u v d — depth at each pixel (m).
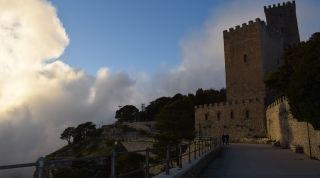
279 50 91.44
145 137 100.31
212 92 118.62
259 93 81.94
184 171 16.20
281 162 29.52
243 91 84.81
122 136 114.44
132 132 119.62
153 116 147.25
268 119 68.62
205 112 83.50
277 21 103.00
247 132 75.31
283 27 102.06
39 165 5.82
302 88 24.77
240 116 77.06
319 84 23.86
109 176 9.30
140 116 156.62
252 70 83.88
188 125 90.44
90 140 120.50
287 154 36.44
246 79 84.69
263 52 83.25
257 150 43.03
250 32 84.94
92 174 8.91
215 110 81.56
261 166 26.89
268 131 69.19
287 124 45.88
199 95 115.56
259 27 83.44
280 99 51.41
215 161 31.02
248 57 84.88
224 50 89.81
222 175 22.11
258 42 83.25
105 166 9.38
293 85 26.36
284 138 48.72
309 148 33.66
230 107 78.94
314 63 24.12
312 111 24.42
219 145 41.38
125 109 159.75
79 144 120.81
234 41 88.00
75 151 116.12
